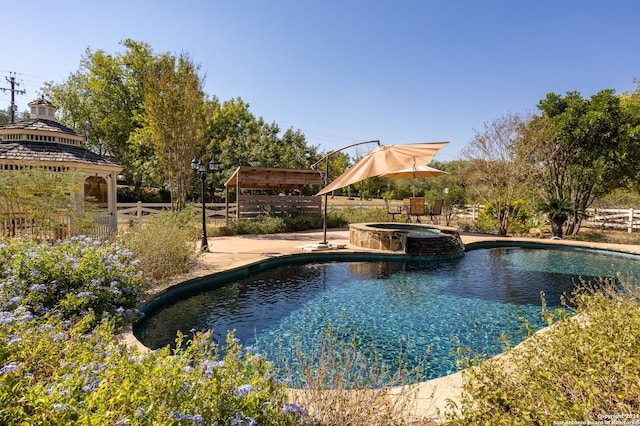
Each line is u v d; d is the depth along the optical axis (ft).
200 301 20.86
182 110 47.98
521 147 45.73
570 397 6.38
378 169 18.57
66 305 12.78
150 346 14.84
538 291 23.13
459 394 9.35
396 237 33.88
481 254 36.76
